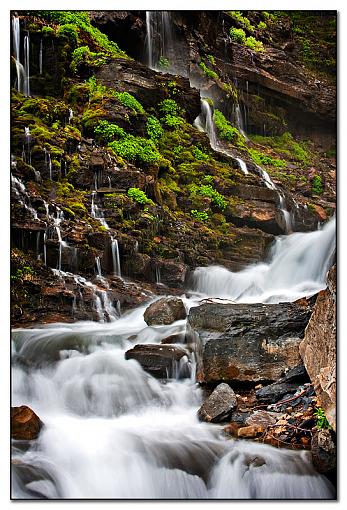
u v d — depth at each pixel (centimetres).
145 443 678
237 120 2684
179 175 1783
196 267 1520
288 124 2991
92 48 1928
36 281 1146
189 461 655
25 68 1748
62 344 905
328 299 718
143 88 1836
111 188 1468
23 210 1223
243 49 2853
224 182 1836
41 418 748
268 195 1878
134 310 1214
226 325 846
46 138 1420
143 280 1374
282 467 643
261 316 852
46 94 1766
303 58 3234
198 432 714
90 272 1267
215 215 1733
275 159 2558
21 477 607
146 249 1408
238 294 1509
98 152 1520
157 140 1794
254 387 819
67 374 838
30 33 1762
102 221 1379
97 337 938
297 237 1797
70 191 1396
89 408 797
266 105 2884
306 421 698
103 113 1634
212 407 760
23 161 1347
